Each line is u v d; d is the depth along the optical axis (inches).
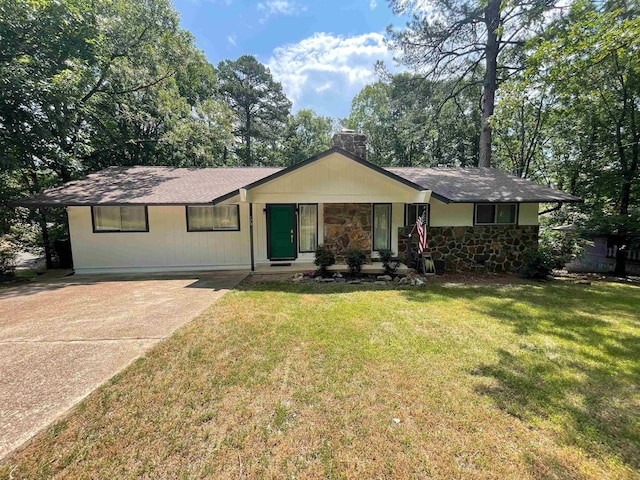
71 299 230.5
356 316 193.6
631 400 109.8
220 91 1055.6
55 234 446.9
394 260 349.1
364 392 112.0
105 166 557.9
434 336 164.1
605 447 87.4
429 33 550.6
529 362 136.9
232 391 111.3
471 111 743.1
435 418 98.6
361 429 93.4
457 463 81.3
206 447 85.7
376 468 79.7
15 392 109.1
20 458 80.8
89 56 405.4
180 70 612.1
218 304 215.2
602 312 211.2
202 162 689.6
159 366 128.1
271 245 371.2
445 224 372.8
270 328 170.6
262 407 102.9
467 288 280.8
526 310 213.9
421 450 85.5
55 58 363.9
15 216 419.5
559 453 85.0
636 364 136.3
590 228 418.0
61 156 385.1
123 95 541.3
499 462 81.7
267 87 1154.7
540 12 417.7
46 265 425.7
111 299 230.1
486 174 439.2
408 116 686.5
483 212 374.9
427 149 910.4
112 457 81.7
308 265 359.9
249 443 87.4
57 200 316.5
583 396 111.8
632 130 421.4
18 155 365.7
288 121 1214.3
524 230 379.9
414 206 372.2
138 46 530.9
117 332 163.5
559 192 365.1
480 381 120.6
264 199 321.1
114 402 104.0
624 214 414.6
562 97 406.0
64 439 87.4
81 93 397.7
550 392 113.9
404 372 126.4
